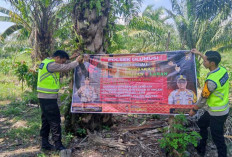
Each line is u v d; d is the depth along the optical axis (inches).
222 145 115.8
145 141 147.3
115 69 148.8
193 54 137.2
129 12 197.3
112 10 169.8
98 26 154.7
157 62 142.7
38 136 164.2
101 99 150.3
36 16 319.9
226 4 334.6
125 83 147.8
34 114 219.8
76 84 151.7
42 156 131.4
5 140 158.6
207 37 414.9
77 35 155.5
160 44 410.9
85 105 151.0
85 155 132.1
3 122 198.7
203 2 342.0
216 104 114.1
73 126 154.8
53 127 134.3
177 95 139.7
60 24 330.3
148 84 144.5
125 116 199.8
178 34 444.1
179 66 139.2
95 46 155.6
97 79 150.5
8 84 369.4
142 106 145.9
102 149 137.9
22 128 177.5
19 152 139.1
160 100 142.7
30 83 273.3
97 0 145.3
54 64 130.0
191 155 133.7
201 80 362.6
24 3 304.5
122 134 153.9
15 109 227.6
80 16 153.2
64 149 131.0
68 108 156.6
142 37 385.1
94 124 159.5
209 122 127.6
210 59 115.2
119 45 250.4
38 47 327.3
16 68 293.0
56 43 357.7
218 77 112.2
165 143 120.7
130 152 135.0
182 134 121.2
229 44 422.3
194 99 136.9
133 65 146.4
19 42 421.7
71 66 134.3
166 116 198.1
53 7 319.0
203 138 131.1
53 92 133.0
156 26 339.6
